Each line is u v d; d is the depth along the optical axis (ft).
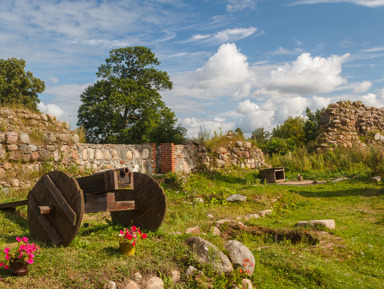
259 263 19.43
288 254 20.80
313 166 75.87
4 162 36.58
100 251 17.22
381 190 44.06
